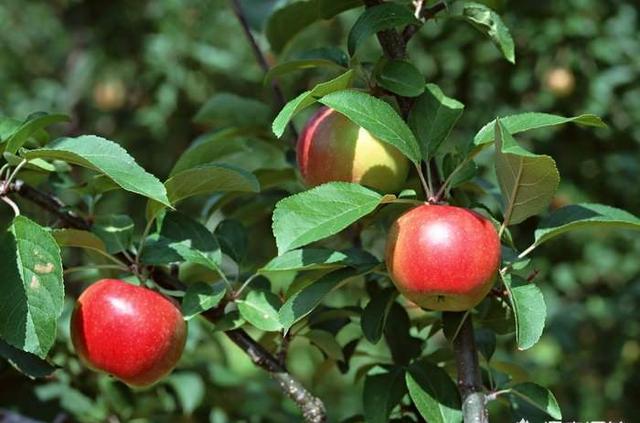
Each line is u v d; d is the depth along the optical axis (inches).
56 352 68.1
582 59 98.2
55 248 53.1
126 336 54.3
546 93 98.0
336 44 110.7
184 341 55.7
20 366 55.7
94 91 120.3
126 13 118.3
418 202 53.8
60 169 60.1
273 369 56.9
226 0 113.2
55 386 68.7
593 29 97.7
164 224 57.5
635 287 97.5
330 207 52.2
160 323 54.7
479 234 52.4
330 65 57.2
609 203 99.0
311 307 53.4
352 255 54.4
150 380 55.2
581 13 97.7
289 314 53.5
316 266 53.8
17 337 52.5
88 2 118.5
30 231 53.2
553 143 96.9
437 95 55.6
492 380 58.2
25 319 52.6
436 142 55.0
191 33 112.8
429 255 52.1
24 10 139.9
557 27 97.3
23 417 65.4
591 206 55.6
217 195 64.3
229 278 59.8
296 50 110.0
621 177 97.2
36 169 57.4
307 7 64.0
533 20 98.0
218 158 61.4
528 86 99.2
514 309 52.2
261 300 56.4
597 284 107.7
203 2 114.5
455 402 55.0
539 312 52.5
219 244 58.3
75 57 124.0
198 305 55.6
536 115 54.1
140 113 114.3
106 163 53.3
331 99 52.9
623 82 97.3
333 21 110.2
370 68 57.7
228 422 74.1
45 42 141.3
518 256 54.7
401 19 55.4
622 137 98.4
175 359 55.5
